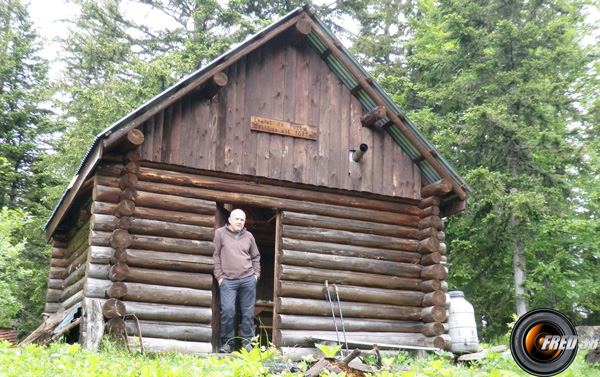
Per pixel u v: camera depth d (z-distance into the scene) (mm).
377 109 12422
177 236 11242
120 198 11094
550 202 18734
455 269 20250
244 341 11148
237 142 11891
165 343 10688
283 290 11750
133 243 10914
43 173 24359
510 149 19625
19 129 25516
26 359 7641
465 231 20766
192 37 24422
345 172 12586
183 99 11648
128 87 21422
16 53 26266
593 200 20266
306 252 12086
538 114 19984
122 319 10523
